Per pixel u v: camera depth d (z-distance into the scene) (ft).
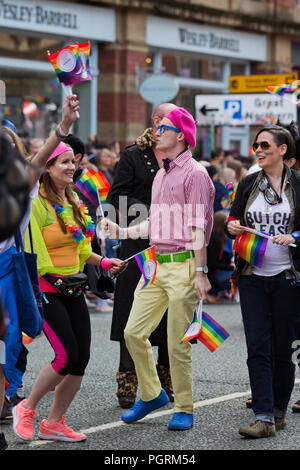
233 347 85.10
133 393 61.21
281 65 224.53
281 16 219.41
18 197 33.88
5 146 33.91
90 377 70.44
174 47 192.54
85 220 54.65
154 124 62.39
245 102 143.33
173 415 55.93
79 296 53.47
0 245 46.91
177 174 54.95
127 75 179.83
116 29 178.70
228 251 119.14
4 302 47.14
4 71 159.53
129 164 63.67
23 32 161.99
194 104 141.49
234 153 173.99
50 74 166.81
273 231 54.90
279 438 53.52
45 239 52.13
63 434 52.44
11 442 52.29
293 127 63.41
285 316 55.01
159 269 55.72
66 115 46.70
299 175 55.93
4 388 47.91
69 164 52.65
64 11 167.22
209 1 197.36
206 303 120.67
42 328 48.67
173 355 55.21
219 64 210.59
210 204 55.42
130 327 55.98
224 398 63.87
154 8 183.52
